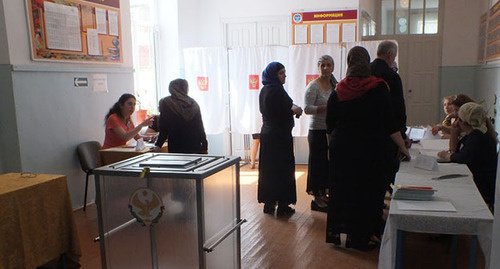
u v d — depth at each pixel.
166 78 6.20
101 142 4.51
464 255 2.91
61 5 3.92
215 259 1.97
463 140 3.29
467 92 7.20
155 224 1.88
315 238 3.27
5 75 3.53
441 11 7.14
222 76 5.87
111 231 1.96
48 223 2.40
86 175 4.22
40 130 3.80
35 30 3.69
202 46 6.60
